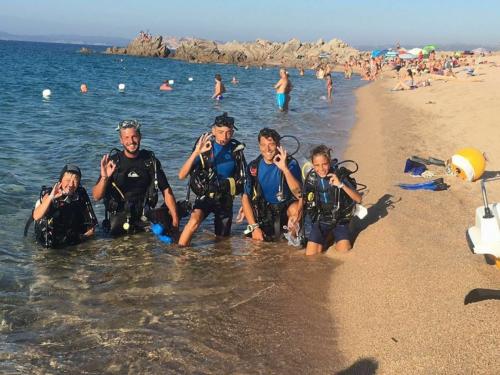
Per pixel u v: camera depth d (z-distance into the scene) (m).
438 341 3.63
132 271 5.15
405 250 5.32
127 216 6.15
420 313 4.05
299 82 39.75
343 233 5.72
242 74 52.12
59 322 4.12
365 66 52.69
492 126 12.59
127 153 6.08
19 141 11.13
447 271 4.67
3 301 4.41
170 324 4.12
